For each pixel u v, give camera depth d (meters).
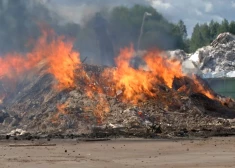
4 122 132.75
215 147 91.44
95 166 66.06
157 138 110.38
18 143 100.06
